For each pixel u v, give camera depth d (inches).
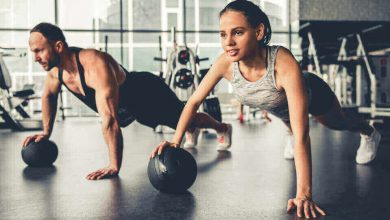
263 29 44.0
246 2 43.1
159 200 49.3
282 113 59.8
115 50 344.5
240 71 49.3
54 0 284.8
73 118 275.0
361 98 225.3
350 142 113.9
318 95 61.5
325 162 78.6
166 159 52.4
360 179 61.9
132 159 84.3
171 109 76.6
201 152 94.4
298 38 231.9
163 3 433.7
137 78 73.0
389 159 81.7
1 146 112.9
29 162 75.3
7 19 321.7
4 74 164.2
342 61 205.5
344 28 208.4
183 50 155.3
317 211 42.4
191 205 46.9
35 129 174.9
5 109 169.3
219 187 56.8
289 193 52.9
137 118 77.2
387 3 266.5
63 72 66.7
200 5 452.4
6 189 56.1
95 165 77.2
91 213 43.7
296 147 43.8
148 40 408.2
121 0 287.6
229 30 42.7
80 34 286.4
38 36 61.5
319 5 269.9
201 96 53.0
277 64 46.4
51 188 56.5
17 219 41.6
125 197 50.9
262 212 43.7
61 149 102.2
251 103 54.8
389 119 186.9
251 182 60.2
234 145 108.6
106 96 63.0
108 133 64.4
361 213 43.1
